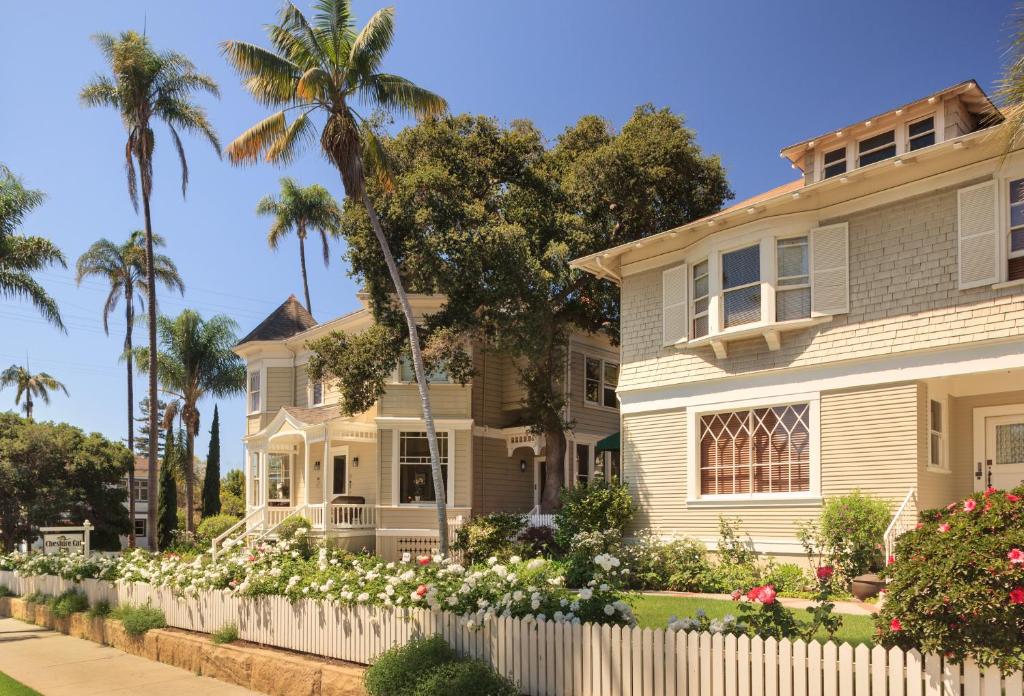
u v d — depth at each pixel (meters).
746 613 6.82
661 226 23.73
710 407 16.08
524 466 27.50
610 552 15.66
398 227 21.25
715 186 23.86
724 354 15.88
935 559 5.48
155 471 30.23
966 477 14.21
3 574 20.02
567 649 7.54
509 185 22.91
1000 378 13.25
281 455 31.30
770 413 15.24
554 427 23.50
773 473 15.06
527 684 7.84
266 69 18.72
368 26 18.61
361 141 19.59
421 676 7.88
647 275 17.86
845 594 12.78
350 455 28.11
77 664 12.31
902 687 5.50
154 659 12.49
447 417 25.25
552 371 23.80
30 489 38.31
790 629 6.43
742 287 15.57
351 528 24.31
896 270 13.70
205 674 11.26
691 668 6.59
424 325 22.12
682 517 16.28
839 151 16.42
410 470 25.08
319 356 22.52
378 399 25.22
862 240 14.20
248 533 25.94
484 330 21.72
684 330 16.73
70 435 40.47
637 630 7.04
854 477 13.84
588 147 24.91
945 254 13.15
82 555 18.67
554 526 20.03
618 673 7.12
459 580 9.33
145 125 29.67
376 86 19.33
